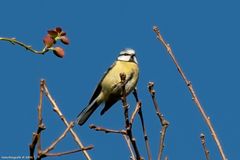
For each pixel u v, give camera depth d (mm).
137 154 6805
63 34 6695
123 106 6898
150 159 7082
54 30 6660
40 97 5762
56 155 5715
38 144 5703
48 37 6648
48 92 7320
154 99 7355
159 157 6957
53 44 6668
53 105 7262
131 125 6777
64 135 5938
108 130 6715
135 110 6914
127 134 6770
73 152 5773
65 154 5742
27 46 6684
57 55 6676
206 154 7324
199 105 7875
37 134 5629
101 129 6684
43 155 5668
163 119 7230
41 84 5824
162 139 7070
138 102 6945
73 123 6055
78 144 7039
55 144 5797
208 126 7660
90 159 6965
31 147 5633
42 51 6645
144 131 7227
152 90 7418
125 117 6824
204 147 7359
